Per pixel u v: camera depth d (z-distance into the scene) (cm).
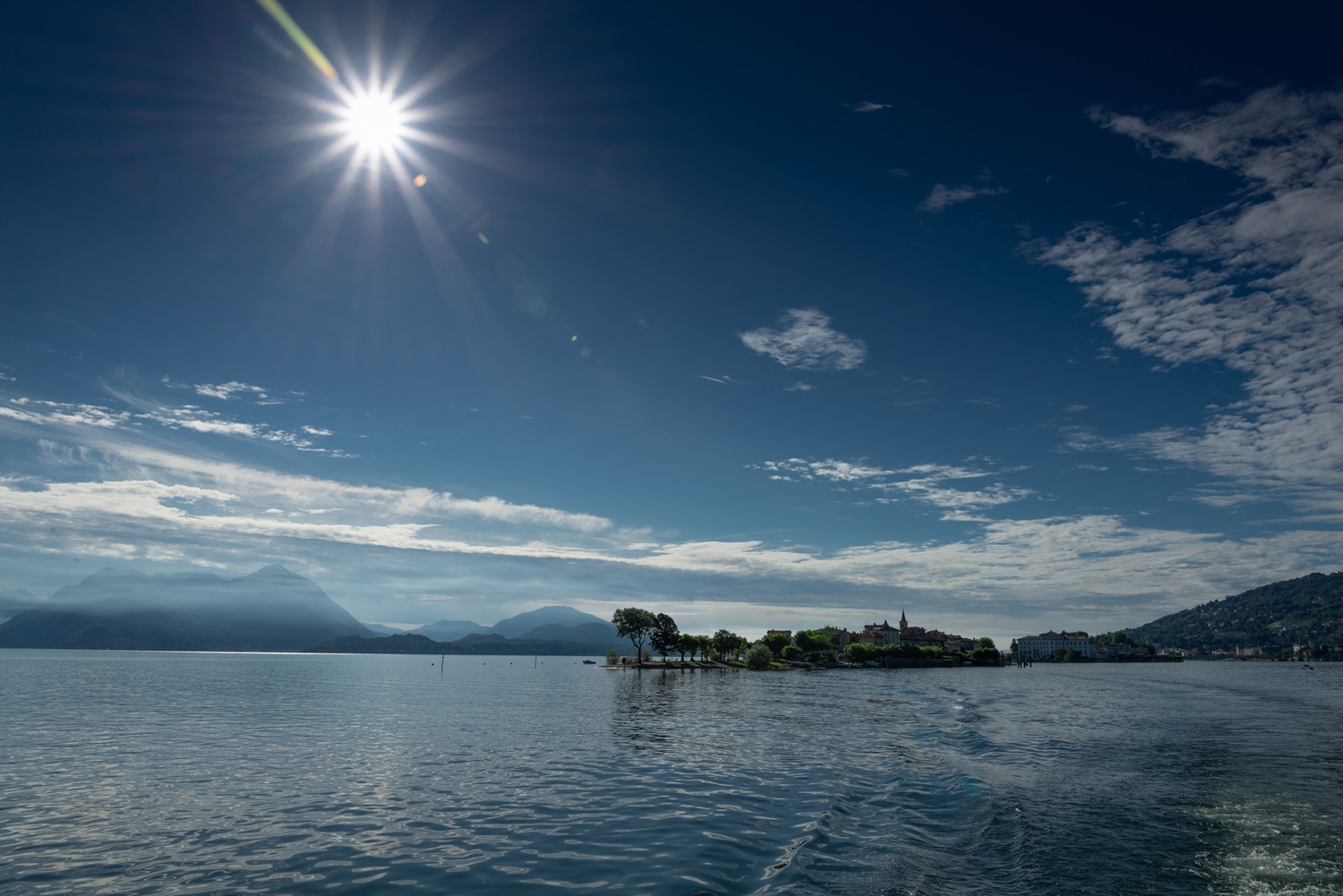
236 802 3106
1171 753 4528
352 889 1969
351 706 8444
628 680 16438
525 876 2069
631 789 3400
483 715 7362
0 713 7231
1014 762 4200
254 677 17162
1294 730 5862
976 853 2281
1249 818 2731
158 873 2122
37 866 2189
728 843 2420
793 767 4044
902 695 10994
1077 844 2370
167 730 5891
